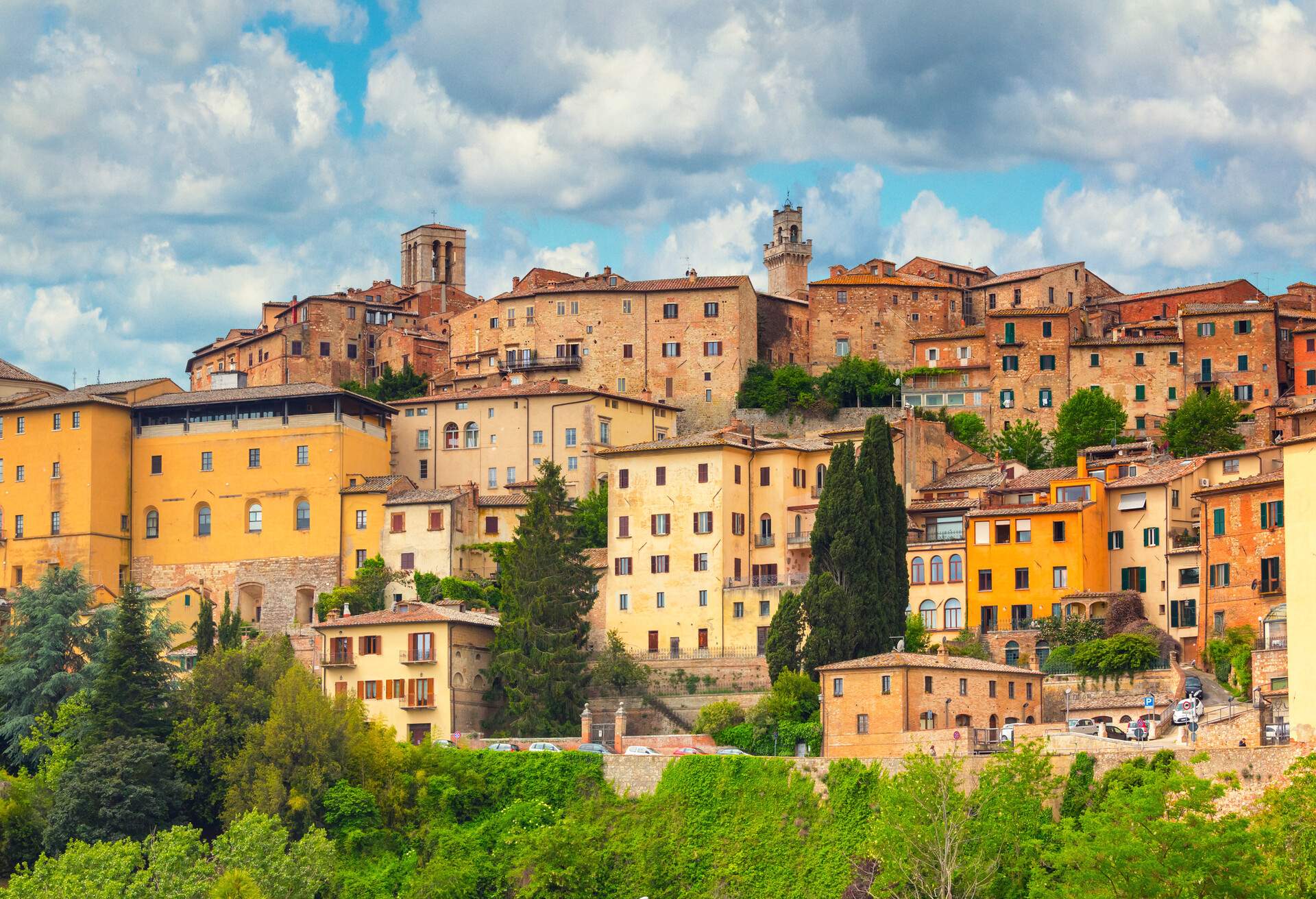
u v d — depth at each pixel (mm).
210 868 199750
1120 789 180375
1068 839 172750
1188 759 190750
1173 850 162750
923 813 185625
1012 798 187625
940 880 180750
